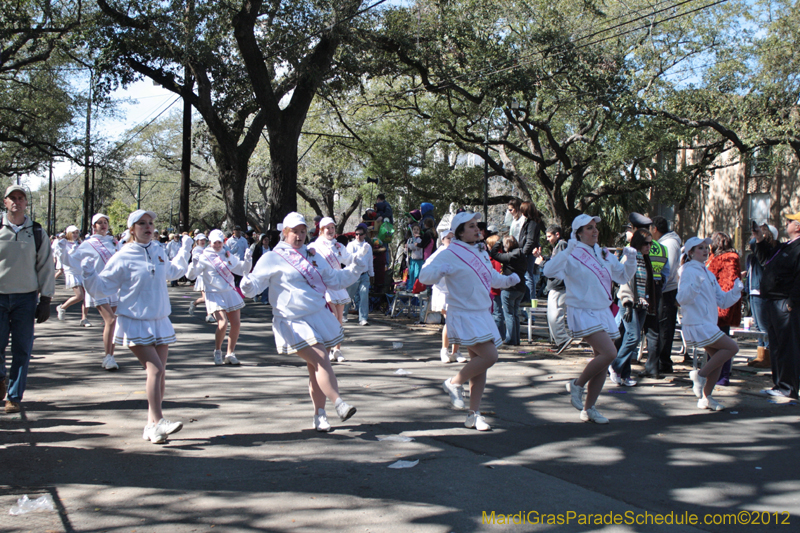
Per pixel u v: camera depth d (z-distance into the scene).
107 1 20.11
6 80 30.64
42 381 7.76
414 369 8.79
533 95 23.08
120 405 6.62
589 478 4.65
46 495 4.22
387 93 28.72
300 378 8.09
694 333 6.83
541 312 12.08
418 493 4.30
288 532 3.71
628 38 23.88
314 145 34.91
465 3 22.72
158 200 55.59
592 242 6.34
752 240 9.68
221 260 8.82
